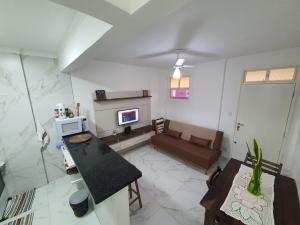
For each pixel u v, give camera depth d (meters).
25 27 1.63
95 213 2.12
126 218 1.40
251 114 3.10
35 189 2.64
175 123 4.36
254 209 1.30
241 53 2.83
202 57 3.18
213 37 1.94
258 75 2.97
